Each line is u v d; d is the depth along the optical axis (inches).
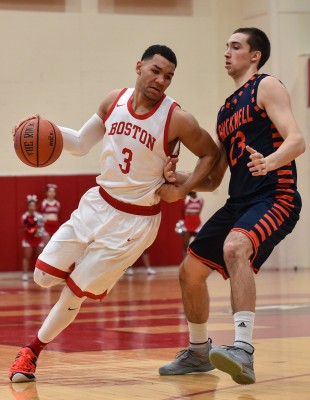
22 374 348.5
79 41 1317.7
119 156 348.2
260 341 486.6
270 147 340.5
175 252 1350.9
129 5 1346.0
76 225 352.5
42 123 349.7
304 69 1336.1
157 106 348.5
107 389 331.0
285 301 770.8
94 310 722.8
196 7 1381.6
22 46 1286.9
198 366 371.6
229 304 754.8
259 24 1357.0
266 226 329.4
